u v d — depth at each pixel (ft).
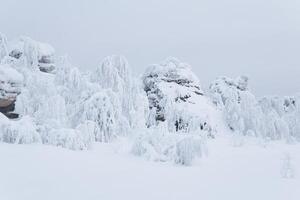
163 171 36.17
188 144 45.34
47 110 52.13
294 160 55.11
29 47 72.84
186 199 24.03
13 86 54.29
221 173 38.88
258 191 27.45
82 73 75.66
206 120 77.25
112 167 34.94
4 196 21.70
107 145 52.85
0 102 53.01
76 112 57.52
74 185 25.59
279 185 30.37
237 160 52.70
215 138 76.33
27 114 54.49
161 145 49.32
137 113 64.23
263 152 63.77
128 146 53.31
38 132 46.98
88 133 49.01
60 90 61.82
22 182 24.97
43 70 74.54
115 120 59.52
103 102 57.11
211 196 25.22
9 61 70.28
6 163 29.91
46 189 23.86
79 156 38.34
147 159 45.37
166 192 25.79
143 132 49.83
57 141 45.44
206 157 52.80
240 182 31.53
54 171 29.30
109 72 67.62
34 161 31.96
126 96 66.90
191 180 31.60
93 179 28.25
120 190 25.40
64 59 66.64
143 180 29.86
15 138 43.62
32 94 57.57
